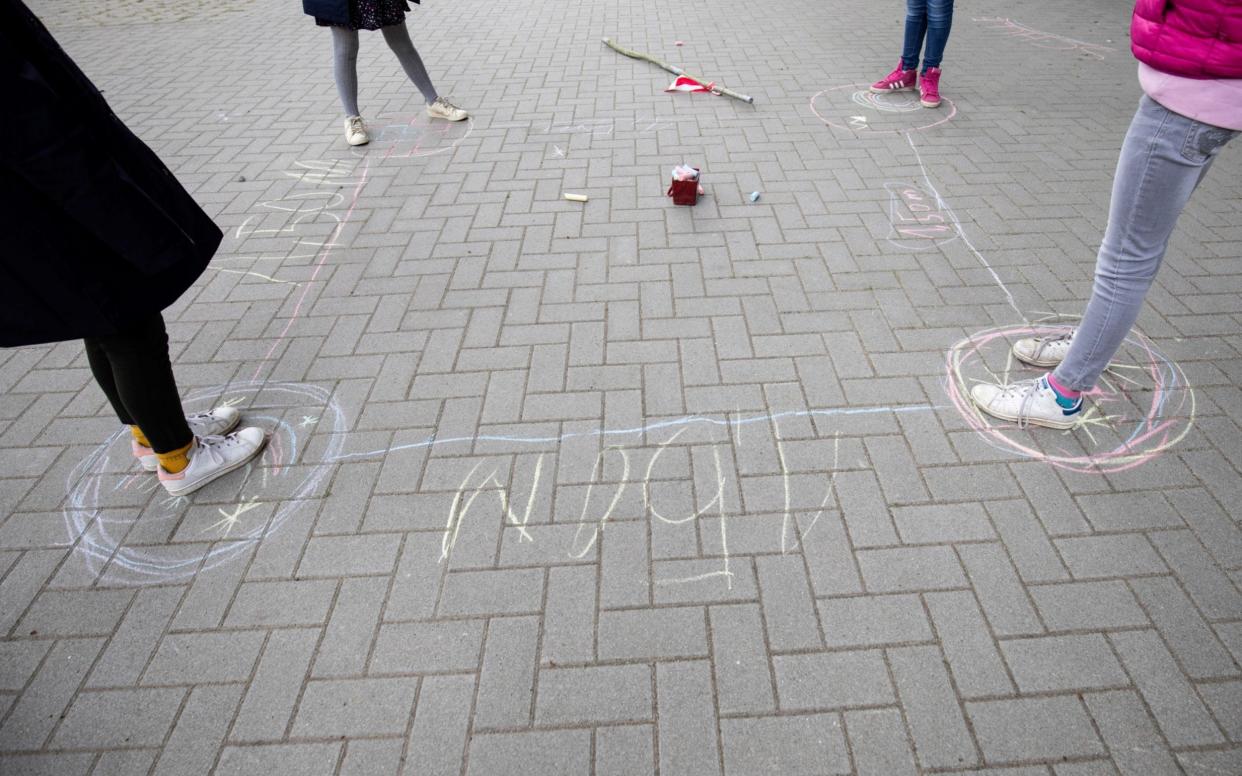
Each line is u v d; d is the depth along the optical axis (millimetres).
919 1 5211
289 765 1854
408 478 2625
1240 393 2857
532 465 2660
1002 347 3145
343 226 4207
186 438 2520
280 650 2107
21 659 2115
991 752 1831
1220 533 2340
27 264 1876
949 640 2070
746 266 3727
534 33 7555
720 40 7191
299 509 2527
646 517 2453
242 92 6188
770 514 2449
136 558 2389
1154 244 2303
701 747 1854
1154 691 1942
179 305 3570
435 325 3385
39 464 2758
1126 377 2957
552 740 1879
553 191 4500
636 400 2920
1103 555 2285
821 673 2002
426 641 2111
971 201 4270
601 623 2139
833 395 2914
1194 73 1980
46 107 1765
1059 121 5254
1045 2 8164
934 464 2607
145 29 7984
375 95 6027
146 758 1884
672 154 4914
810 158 4809
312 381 3082
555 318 3398
